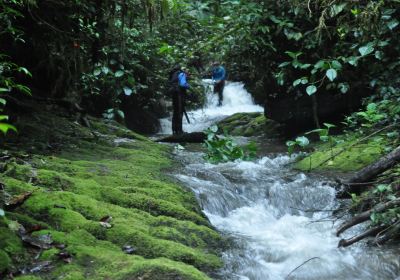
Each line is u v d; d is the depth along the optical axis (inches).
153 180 190.5
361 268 145.0
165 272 108.9
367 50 194.7
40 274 109.0
